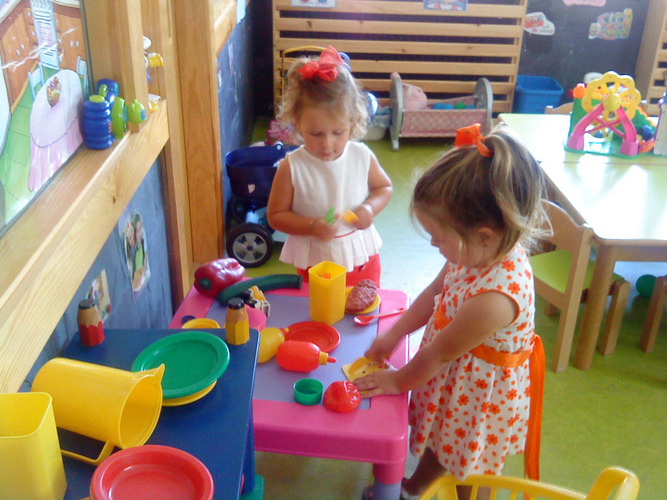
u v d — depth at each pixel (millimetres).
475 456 1118
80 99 946
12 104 705
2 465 542
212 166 2123
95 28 979
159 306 1524
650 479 1493
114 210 938
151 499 584
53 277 699
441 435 1142
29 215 736
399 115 3535
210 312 1321
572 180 1971
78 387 670
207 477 594
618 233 1653
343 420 1047
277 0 3637
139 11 1061
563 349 1848
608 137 2330
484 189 888
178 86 1982
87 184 820
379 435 1020
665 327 2111
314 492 1405
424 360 1045
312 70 1382
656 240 1623
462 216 912
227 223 2570
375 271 1695
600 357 1949
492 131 950
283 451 1056
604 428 1654
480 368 1080
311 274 1267
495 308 981
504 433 1125
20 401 577
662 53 3756
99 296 1072
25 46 740
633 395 1786
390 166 3428
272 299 1391
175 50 1932
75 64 926
